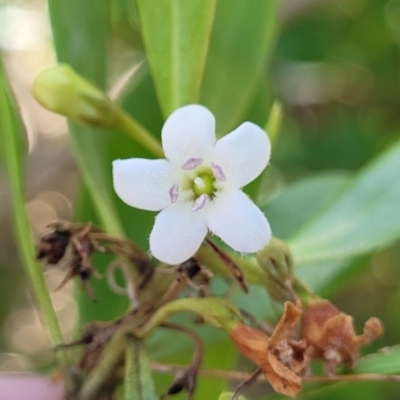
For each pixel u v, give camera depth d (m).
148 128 0.13
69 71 0.11
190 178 0.10
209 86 0.12
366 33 0.26
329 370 0.10
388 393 0.20
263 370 0.10
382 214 0.12
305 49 0.25
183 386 0.11
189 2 0.11
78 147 0.12
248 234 0.10
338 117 0.27
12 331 0.27
